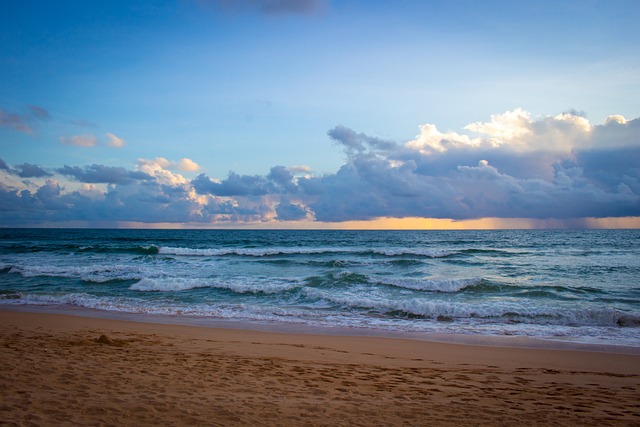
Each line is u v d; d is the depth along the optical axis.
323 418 5.09
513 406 6.04
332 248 46.25
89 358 7.58
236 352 9.13
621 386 7.47
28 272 24.11
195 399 5.49
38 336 9.94
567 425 5.32
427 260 33.22
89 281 21.72
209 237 80.06
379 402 5.91
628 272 26.91
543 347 10.80
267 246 53.59
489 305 15.45
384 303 16.08
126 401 5.21
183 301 17.22
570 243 61.38
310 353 9.41
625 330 12.87
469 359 9.38
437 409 5.73
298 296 18.03
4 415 4.43
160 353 8.50
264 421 4.84
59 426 4.22
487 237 83.94
